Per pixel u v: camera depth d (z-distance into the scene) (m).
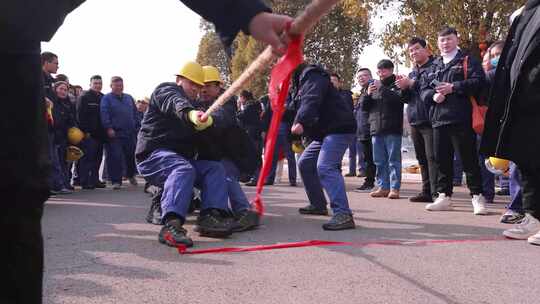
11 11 1.20
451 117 6.16
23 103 1.26
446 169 6.47
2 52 1.21
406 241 4.53
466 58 6.10
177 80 5.15
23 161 1.27
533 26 3.46
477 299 2.96
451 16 13.24
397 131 7.71
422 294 3.04
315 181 6.09
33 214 1.33
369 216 6.00
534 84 3.41
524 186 3.55
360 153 12.45
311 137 5.87
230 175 5.27
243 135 5.33
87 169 9.84
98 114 9.78
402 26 14.03
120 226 5.35
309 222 5.60
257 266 3.67
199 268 3.63
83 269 3.61
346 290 3.12
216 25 1.35
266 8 1.33
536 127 3.42
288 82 1.35
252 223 5.08
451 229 5.13
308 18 1.23
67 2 1.31
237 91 1.95
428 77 6.45
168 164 4.60
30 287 1.34
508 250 4.16
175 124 4.82
